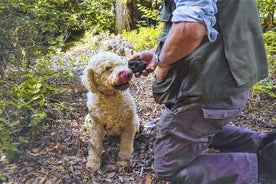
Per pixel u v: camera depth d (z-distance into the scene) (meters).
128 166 2.59
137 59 2.24
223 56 2.00
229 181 2.20
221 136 2.60
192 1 1.82
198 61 1.98
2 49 3.34
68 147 2.79
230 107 2.12
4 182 2.42
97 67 2.47
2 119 2.60
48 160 2.64
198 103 2.06
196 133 2.16
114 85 2.41
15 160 2.63
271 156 2.24
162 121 2.21
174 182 2.36
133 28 7.06
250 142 2.58
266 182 2.26
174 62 2.04
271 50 4.01
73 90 3.67
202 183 2.22
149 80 4.00
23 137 2.78
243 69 2.01
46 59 3.83
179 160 2.22
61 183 2.42
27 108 2.99
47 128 3.01
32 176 2.47
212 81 2.01
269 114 3.29
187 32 1.80
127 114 2.64
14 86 3.08
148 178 2.47
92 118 2.63
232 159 2.22
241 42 1.99
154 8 6.66
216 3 1.93
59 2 7.10
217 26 1.97
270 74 3.85
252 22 2.02
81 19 7.41
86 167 2.55
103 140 2.91
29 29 3.57
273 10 4.44
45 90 3.26
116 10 7.12
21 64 3.48
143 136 2.96
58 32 6.36
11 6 3.36
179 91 2.12
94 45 6.05
